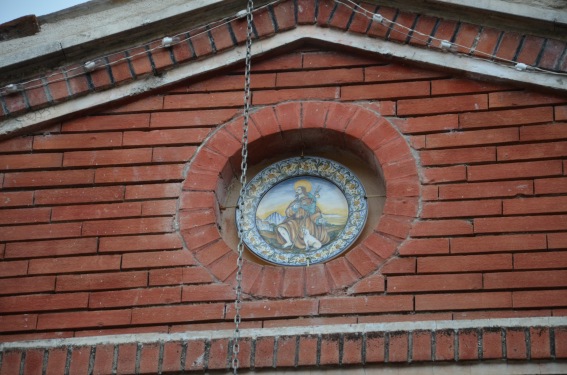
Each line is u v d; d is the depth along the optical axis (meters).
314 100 13.47
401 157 13.06
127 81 13.66
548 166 12.83
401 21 13.54
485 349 11.95
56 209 13.21
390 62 13.54
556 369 11.87
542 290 12.23
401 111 13.30
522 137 12.98
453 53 13.38
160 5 13.85
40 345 12.48
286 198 13.41
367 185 13.38
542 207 12.63
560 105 13.12
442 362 11.98
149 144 13.43
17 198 13.30
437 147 13.05
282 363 12.12
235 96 13.58
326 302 12.42
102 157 13.42
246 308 12.47
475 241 12.54
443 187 12.85
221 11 13.77
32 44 13.92
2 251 13.05
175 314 12.52
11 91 13.66
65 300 12.72
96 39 13.66
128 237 12.98
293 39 13.66
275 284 12.58
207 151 13.36
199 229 12.98
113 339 12.42
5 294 12.83
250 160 13.55
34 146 13.56
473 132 13.09
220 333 12.34
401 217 12.75
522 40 13.30
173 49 13.70
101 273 12.84
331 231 13.15
